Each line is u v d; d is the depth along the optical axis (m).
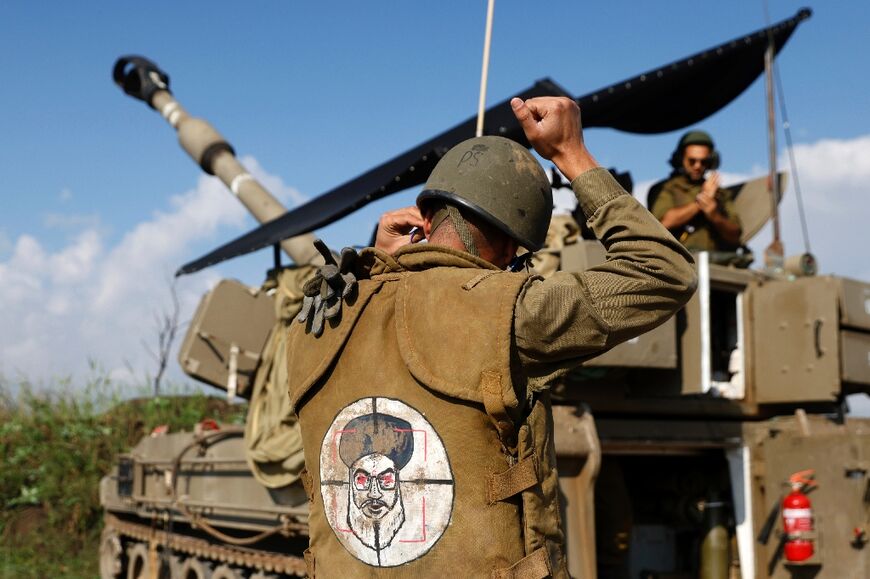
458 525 2.21
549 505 2.27
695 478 6.96
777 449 6.31
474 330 2.21
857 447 5.84
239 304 7.99
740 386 6.86
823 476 6.01
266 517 7.00
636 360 5.89
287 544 7.55
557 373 2.27
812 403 7.03
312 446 2.48
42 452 14.51
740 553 6.46
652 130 8.58
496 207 2.41
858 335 6.59
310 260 8.20
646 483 7.35
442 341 2.24
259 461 6.84
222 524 7.74
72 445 14.42
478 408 2.21
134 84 12.58
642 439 6.33
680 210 7.47
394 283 2.42
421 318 2.29
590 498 5.74
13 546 13.41
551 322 2.19
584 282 2.25
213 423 8.35
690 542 7.17
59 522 14.00
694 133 7.69
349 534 2.34
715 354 7.02
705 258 6.20
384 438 2.30
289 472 6.62
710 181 7.37
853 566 5.80
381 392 2.32
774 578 6.27
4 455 14.66
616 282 2.24
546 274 6.12
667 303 2.26
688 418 6.77
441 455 2.23
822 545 5.97
